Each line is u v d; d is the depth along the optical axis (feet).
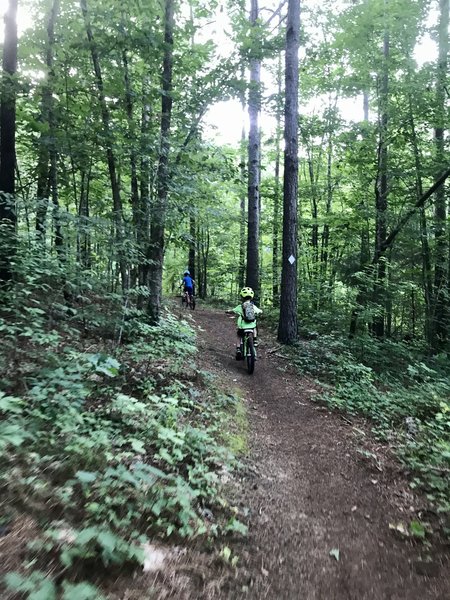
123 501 10.66
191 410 19.70
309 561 11.19
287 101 38.04
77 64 30.55
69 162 35.42
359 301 42.60
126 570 8.57
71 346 22.40
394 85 42.86
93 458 12.04
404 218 44.68
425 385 30.55
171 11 30.42
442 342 48.14
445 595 10.32
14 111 31.50
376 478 16.71
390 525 13.35
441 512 14.12
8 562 7.35
